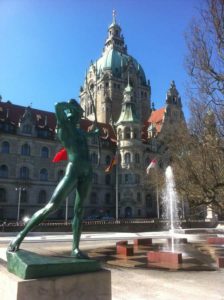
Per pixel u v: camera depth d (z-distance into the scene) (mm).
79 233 6102
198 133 21312
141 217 82062
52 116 86875
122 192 84000
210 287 9898
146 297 8672
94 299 5023
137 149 86500
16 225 39594
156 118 108125
